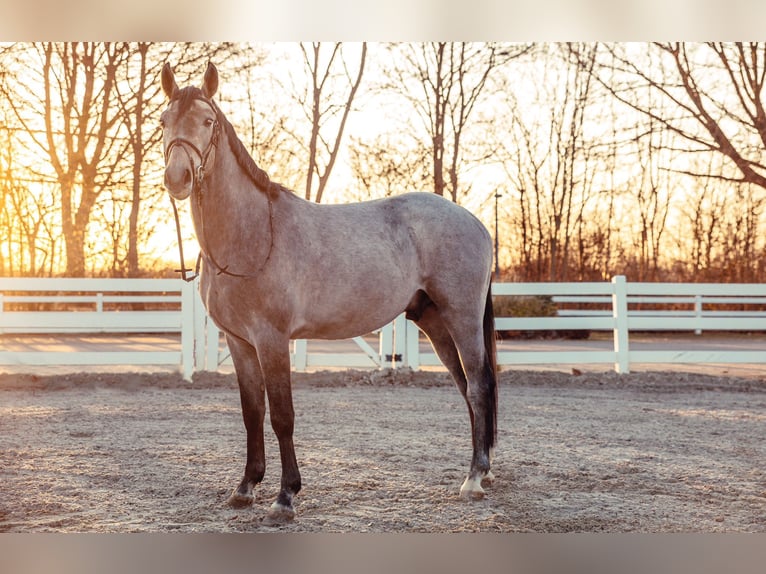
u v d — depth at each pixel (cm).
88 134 2055
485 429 455
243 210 403
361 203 469
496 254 2705
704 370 1175
